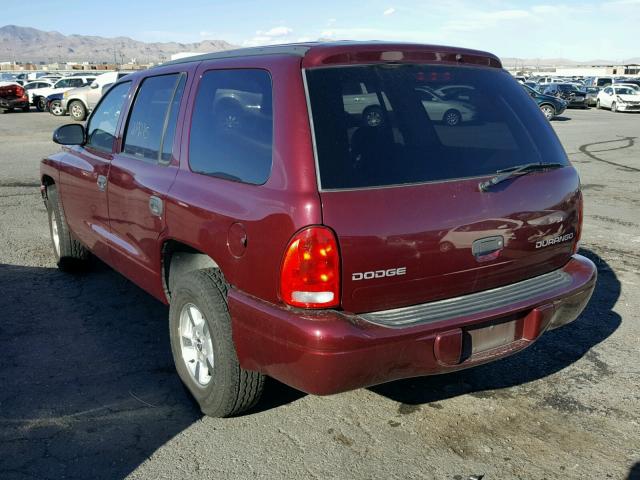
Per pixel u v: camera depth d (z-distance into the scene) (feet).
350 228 8.69
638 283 18.60
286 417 11.35
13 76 151.84
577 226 11.55
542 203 10.56
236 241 9.59
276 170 9.18
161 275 12.50
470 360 9.69
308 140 8.98
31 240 23.07
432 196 9.33
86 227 16.31
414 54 10.40
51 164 18.06
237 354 9.99
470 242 9.66
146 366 13.26
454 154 9.95
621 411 11.64
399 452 10.34
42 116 87.56
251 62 10.36
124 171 13.43
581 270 11.39
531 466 10.01
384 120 9.60
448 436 10.81
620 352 14.07
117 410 11.52
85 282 18.39
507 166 10.46
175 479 9.60
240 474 9.73
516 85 11.75
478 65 11.30
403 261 9.09
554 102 90.74
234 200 9.76
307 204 8.61
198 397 11.30
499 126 10.82
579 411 11.63
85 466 9.88
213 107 11.02
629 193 32.58
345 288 8.79
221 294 10.39
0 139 57.26
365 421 11.26
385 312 9.27
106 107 15.78
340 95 9.39
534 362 13.60
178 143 11.76
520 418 11.39
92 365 13.28
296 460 10.09
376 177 9.12
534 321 10.19
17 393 12.07
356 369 8.70
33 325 15.29
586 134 66.54
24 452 10.21
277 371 9.29
